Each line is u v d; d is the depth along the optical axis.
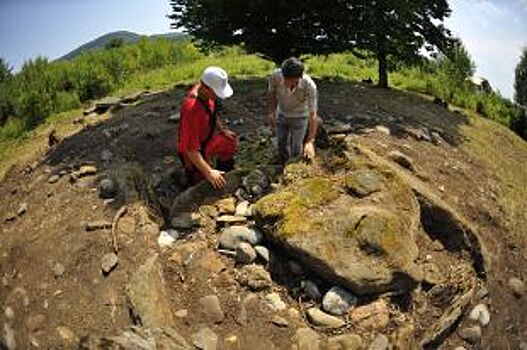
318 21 10.40
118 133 8.03
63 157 7.80
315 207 5.51
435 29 11.30
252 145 7.42
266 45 10.62
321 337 4.86
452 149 8.89
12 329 5.12
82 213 6.12
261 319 4.95
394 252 5.30
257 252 5.38
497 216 7.38
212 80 5.50
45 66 14.12
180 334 4.77
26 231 6.33
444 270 5.89
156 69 15.49
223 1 9.84
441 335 5.30
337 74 13.74
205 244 5.47
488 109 12.48
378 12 10.26
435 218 6.23
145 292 4.95
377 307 5.10
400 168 7.14
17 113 11.79
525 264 6.87
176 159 7.19
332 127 8.26
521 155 10.47
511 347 5.71
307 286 5.18
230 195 5.99
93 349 4.50
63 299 5.17
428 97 12.34
